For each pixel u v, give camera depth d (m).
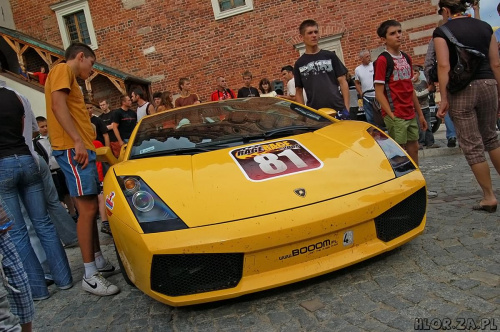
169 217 2.33
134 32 12.51
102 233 5.05
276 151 2.83
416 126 4.16
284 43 11.67
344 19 11.35
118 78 11.69
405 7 10.99
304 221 2.28
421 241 2.92
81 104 3.28
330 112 3.78
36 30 13.34
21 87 11.70
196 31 12.13
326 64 4.66
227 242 2.22
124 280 3.33
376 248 2.46
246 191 2.44
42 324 2.79
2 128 3.04
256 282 2.30
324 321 2.16
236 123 3.49
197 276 2.30
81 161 3.05
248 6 11.71
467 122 3.32
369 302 2.26
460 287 2.24
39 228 3.31
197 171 2.66
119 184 2.64
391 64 3.96
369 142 2.92
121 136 7.32
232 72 12.07
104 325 2.59
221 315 2.40
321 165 2.64
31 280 3.19
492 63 3.35
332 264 2.37
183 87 7.64
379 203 2.44
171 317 2.50
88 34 13.12
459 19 3.30
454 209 3.51
